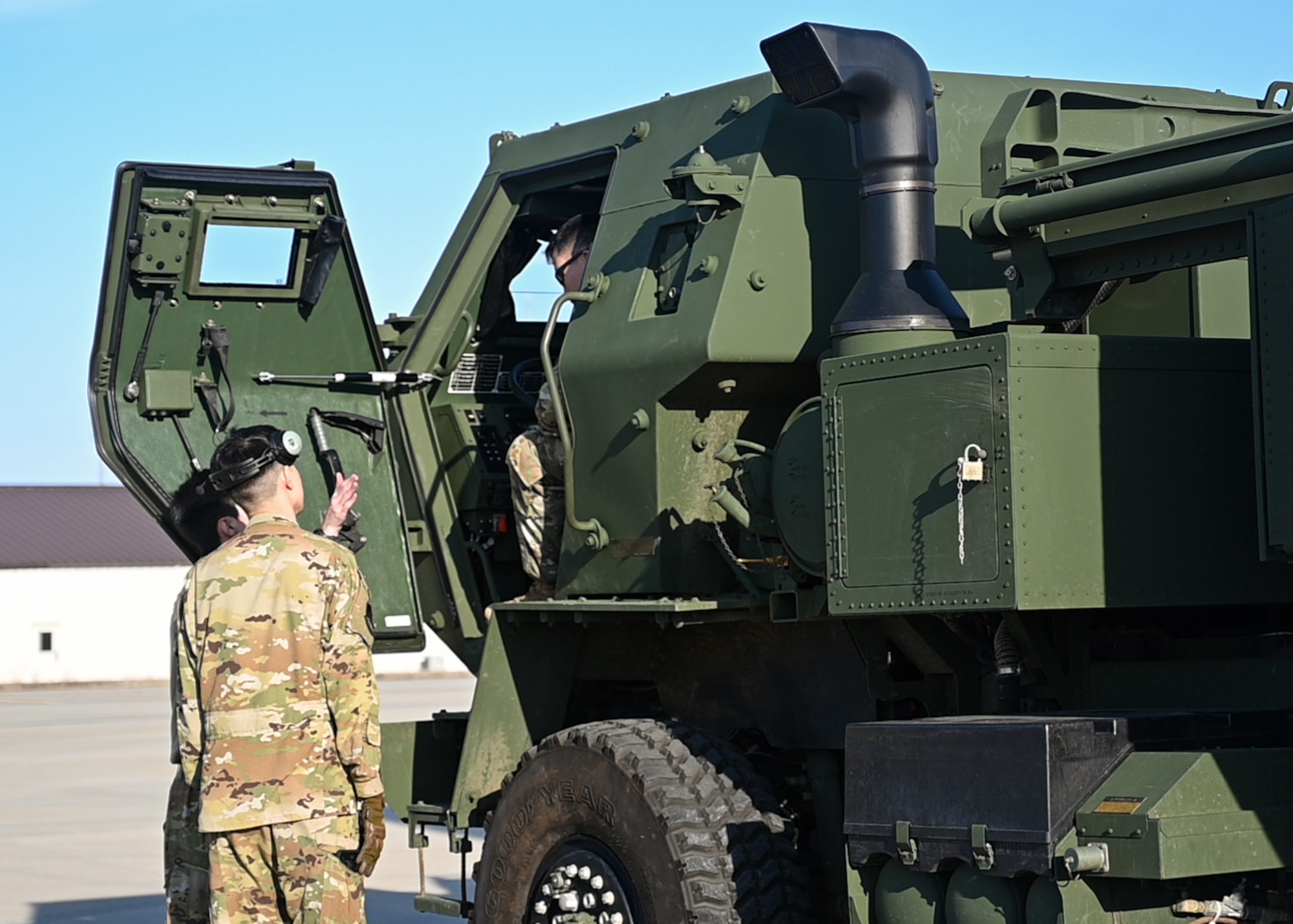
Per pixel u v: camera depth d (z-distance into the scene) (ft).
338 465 22.70
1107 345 15.38
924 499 15.53
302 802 16.14
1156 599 15.37
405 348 23.34
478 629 22.85
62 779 58.59
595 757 18.43
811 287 18.74
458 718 22.57
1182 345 15.74
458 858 38.34
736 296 18.33
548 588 20.86
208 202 21.79
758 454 18.70
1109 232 16.14
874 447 16.02
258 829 16.16
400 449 23.17
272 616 16.33
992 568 14.96
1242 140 15.16
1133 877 13.34
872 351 17.06
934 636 17.29
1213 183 15.12
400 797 21.99
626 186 20.51
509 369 23.68
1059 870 13.39
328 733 16.40
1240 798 13.61
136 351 22.03
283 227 22.30
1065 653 16.66
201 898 18.81
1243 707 15.42
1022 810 13.71
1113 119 19.57
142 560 165.89
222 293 22.17
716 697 19.49
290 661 16.26
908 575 15.65
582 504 19.81
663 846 17.46
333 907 16.12
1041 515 14.92
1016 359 14.96
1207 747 14.38
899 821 14.62
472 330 23.26
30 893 33.91
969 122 19.85
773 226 18.65
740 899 17.24
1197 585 15.60
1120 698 16.29
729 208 18.66
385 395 23.30
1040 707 16.90
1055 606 14.89
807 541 17.19
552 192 23.15
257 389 22.65
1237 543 15.85
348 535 22.57
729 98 19.65
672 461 18.89
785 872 17.47
